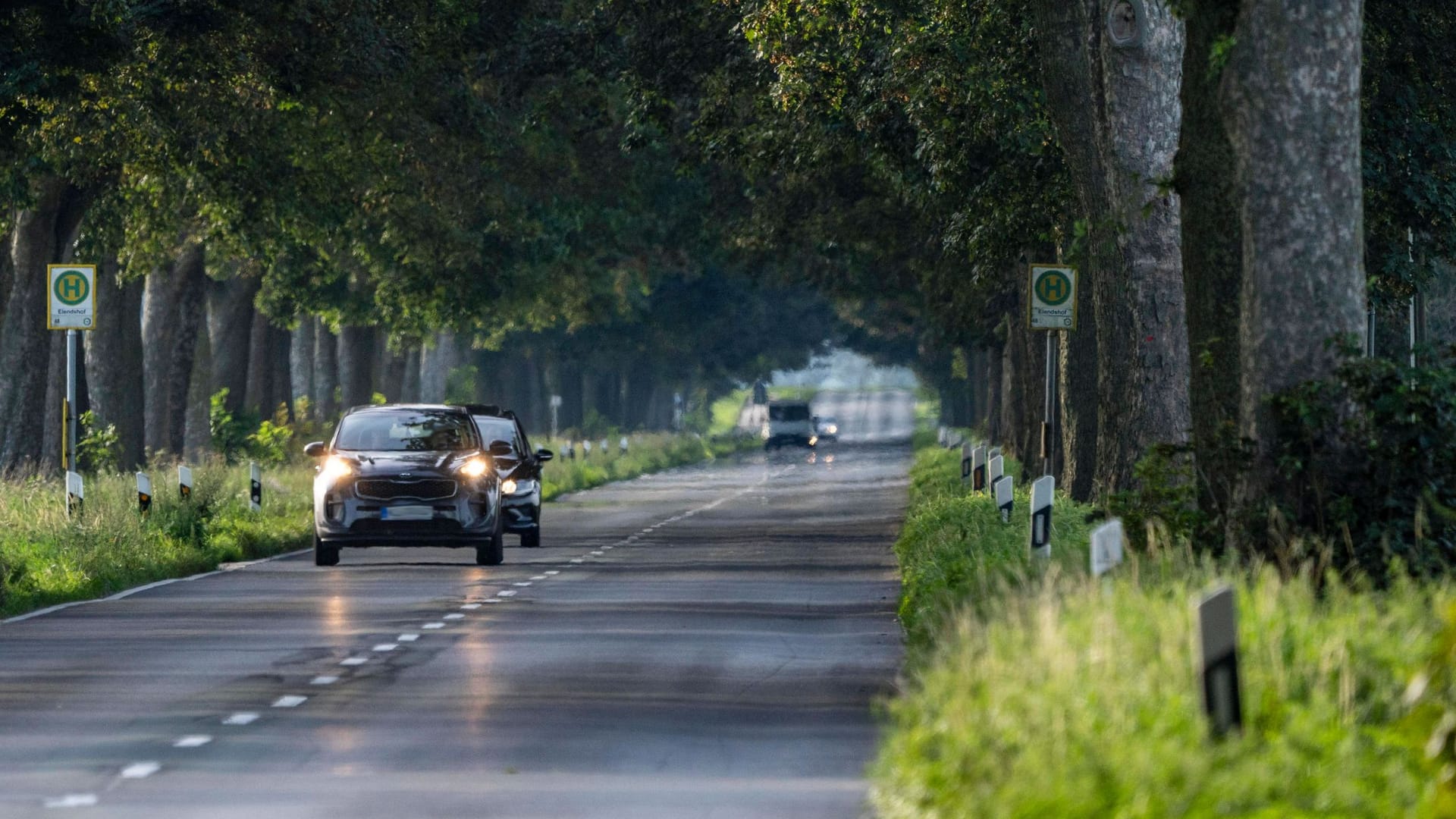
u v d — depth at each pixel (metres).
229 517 107.31
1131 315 79.50
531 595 75.69
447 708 44.69
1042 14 81.94
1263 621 34.50
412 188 145.38
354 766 36.75
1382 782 26.80
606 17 127.81
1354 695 31.20
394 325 187.12
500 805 32.72
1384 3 100.81
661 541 115.00
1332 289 47.62
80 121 119.12
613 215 185.50
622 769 36.41
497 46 134.12
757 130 116.50
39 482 114.31
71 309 91.69
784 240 155.38
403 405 97.56
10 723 42.66
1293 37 47.34
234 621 65.31
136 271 147.50
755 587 79.75
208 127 121.62
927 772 29.58
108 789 34.44
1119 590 39.28
